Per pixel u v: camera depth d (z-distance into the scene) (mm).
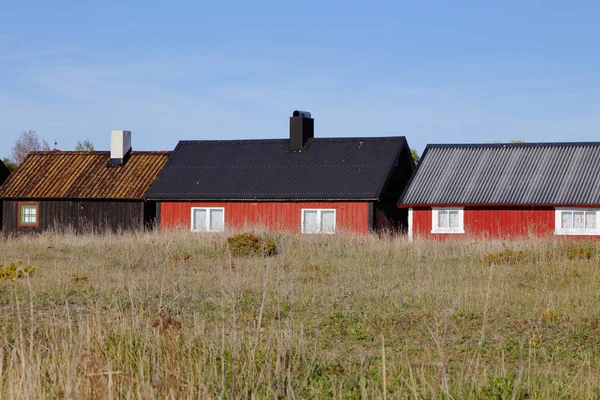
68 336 16797
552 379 14891
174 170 62750
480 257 34875
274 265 32406
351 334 19734
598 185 48375
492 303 22906
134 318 17250
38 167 67312
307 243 40844
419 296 23859
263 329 19453
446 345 18359
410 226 51719
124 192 61938
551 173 50625
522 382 14328
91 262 34719
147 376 13984
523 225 49031
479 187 51094
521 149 53625
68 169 66375
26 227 64375
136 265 33188
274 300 23781
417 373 15039
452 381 14805
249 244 37312
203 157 63750
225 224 55250
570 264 30500
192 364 14625
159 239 41781
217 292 25547
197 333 16469
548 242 36344
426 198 51438
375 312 22141
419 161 54969
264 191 58406
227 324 19984
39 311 21766
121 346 15602
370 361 17016
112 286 25938
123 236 48094
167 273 29531
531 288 26500
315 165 59938
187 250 38656
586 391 13883
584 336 19062
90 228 62188
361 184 56531
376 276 29703
